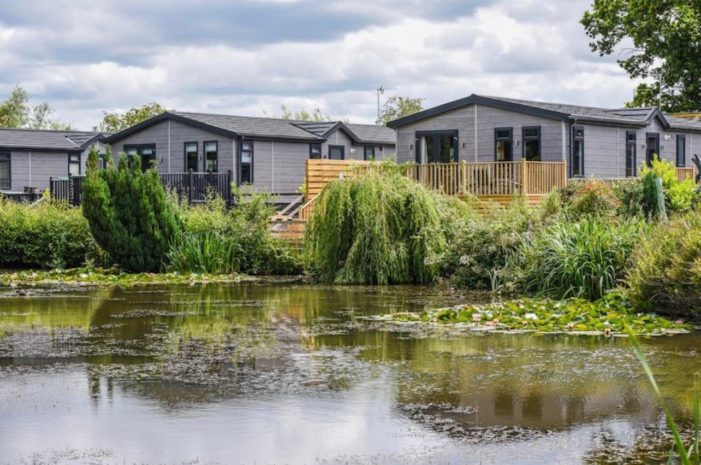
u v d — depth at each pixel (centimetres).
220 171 3894
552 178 3002
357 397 857
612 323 1278
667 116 4125
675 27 4831
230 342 1183
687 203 2122
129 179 2294
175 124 4047
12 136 4612
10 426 759
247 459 669
